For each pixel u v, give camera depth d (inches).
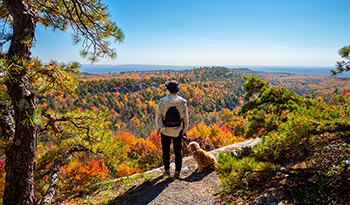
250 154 105.7
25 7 110.8
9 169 112.9
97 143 170.9
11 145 110.2
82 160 185.0
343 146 86.1
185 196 116.0
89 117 163.8
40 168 157.1
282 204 82.7
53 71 112.9
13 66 90.6
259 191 101.2
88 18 130.5
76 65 119.2
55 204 126.4
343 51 110.8
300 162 112.8
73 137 171.5
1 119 114.4
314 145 93.2
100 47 143.3
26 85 104.1
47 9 129.3
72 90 127.7
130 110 5177.2
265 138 106.3
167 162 137.3
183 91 6343.5
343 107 116.2
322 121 91.7
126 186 137.9
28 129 108.5
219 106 6486.2
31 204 118.1
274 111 155.5
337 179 80.5
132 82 6633.9
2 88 102.7
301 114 108.2
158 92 6786.4
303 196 83.5
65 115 147.4
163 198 115.1
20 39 105.3
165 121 124.9
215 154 184.1
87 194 136.8
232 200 103.6
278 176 104.0
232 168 96.0
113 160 179.6
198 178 138.7
